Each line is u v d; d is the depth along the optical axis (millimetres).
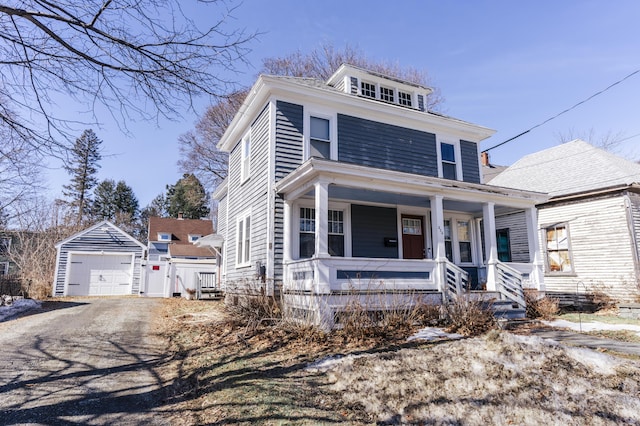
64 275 18141
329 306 7352
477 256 12344
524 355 4969
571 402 3730
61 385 4684
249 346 6414
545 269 13281
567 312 10641
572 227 12656
